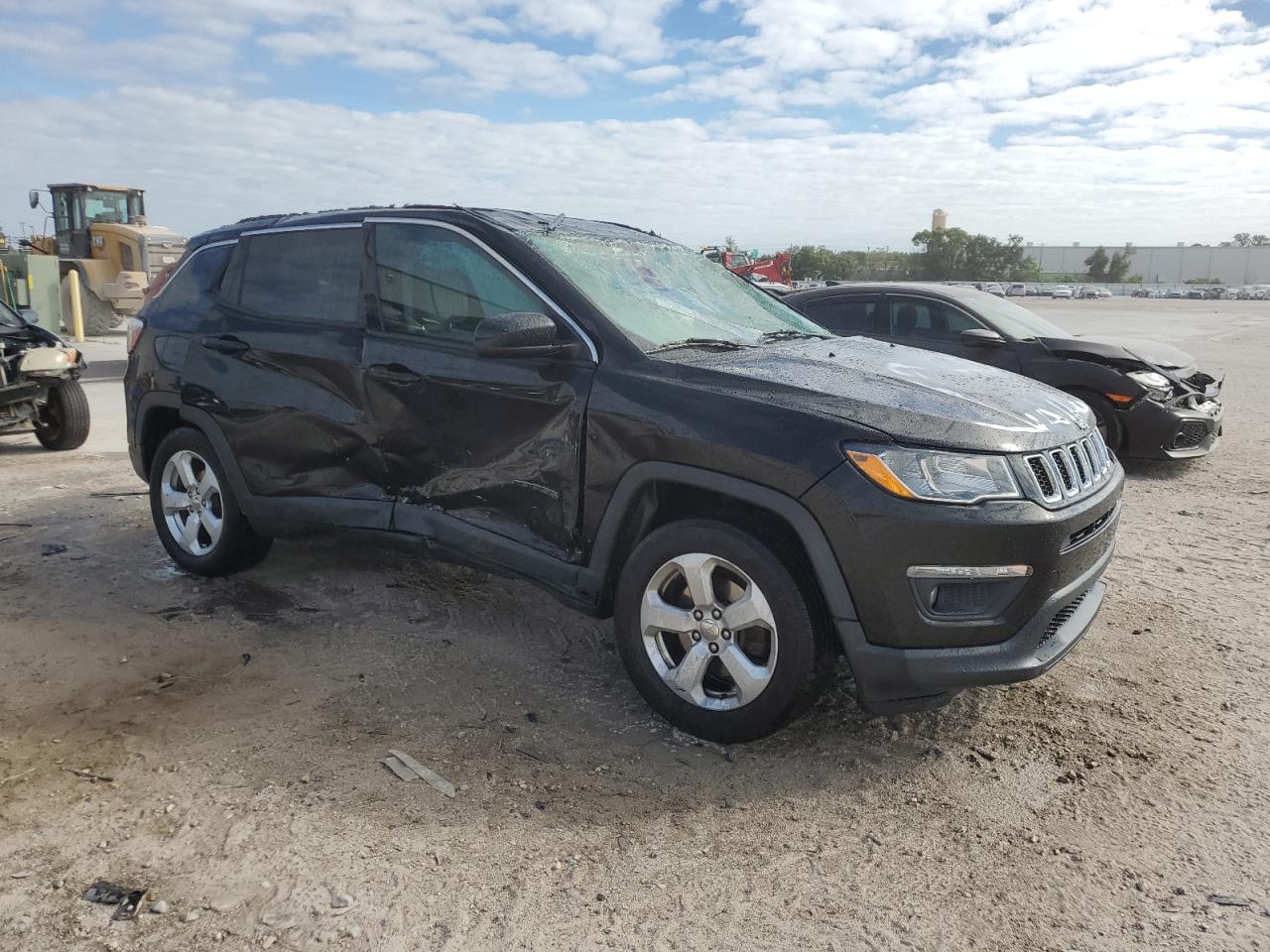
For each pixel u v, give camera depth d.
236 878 2.47
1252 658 4.06
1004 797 2.97
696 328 3.79
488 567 3.70
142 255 19.84
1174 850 2.72
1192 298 80.56
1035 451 3.05
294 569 4.90
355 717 3.35
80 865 2.50
